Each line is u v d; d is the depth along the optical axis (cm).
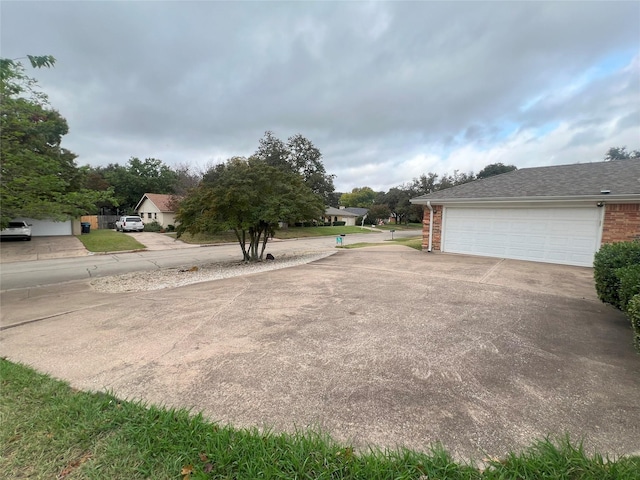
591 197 844
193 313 465
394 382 256
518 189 1030
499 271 772
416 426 200
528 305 481
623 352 313
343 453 173
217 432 192
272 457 171
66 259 1427
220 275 845
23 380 265
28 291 740
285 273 797
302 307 480
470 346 328
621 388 244
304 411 218
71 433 194
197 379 266
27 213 612
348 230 3831
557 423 202
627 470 156
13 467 168
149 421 204
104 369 289
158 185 4134
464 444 183
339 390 245
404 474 158
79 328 415
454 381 257
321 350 321
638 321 259
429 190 4231
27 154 561
